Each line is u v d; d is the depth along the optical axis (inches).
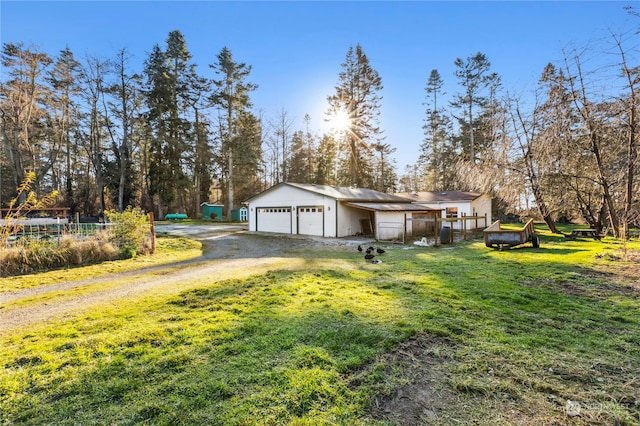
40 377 115.2
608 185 549.3
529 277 273.7
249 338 145.6
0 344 144.4
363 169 1330.0
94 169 1166.3
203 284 255.3
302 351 131.4
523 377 110.5
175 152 1179.9
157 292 234.1
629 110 470.9
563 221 1042.7
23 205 376.8
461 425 86.7
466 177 718.5
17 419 93.4
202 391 104.5
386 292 226.2
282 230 789.2
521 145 635.5
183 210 1445.6
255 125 1402.6
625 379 109.5
